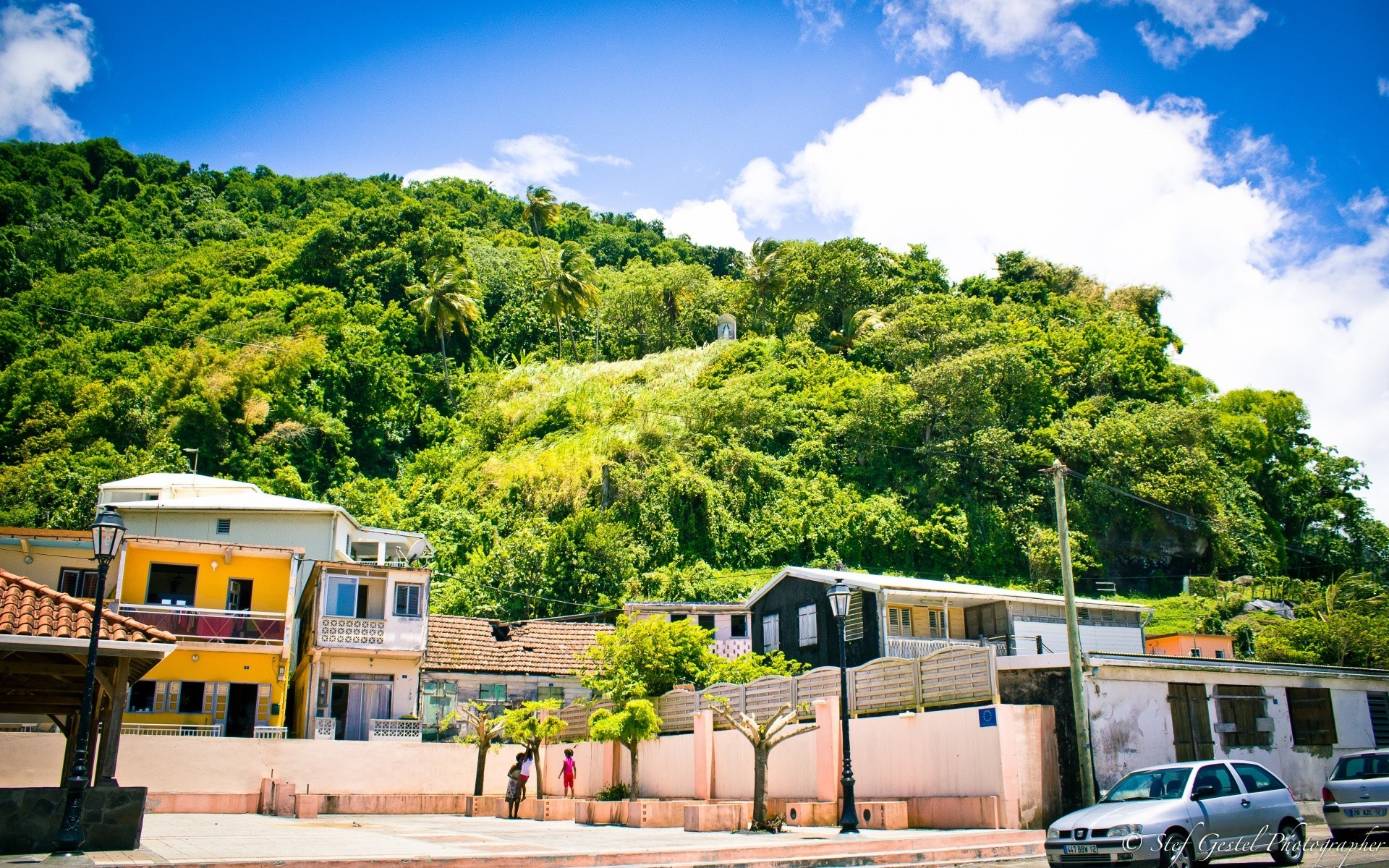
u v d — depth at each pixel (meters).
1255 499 66.38
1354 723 22.00
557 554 50.06
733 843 14.08
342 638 29.05
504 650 33.41
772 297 88.94
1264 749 19.88
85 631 12.78
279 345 69.38
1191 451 60.78
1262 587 54.88
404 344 82.31
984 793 16.38
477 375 79.31
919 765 17.84
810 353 76.31
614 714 23.58
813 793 19.14
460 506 58.22
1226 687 19.67
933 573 58.22
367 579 30.36
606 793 23.16
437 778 26.73
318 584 29.39
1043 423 64.94
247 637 28.34
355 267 89.19
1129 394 71.56
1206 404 67.50
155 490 38.66
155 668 27.28
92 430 59.41
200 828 16.81
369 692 29.61
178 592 28.97
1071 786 16.69
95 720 15.57
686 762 22.55
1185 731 18.61
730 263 134.75
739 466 60.06
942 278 97.06
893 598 28.36
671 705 24.67
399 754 26.38
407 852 12.11
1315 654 35.56
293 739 25.19
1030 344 71.19
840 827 15.67
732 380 69.44
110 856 11.33
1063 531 18.02
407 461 71.12
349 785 25.59
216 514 34.00
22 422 61.81
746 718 17.42
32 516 48.19
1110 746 17.27
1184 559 59.66
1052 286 97.88
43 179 105.75
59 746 22.06
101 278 86.06
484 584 47.59
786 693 21.25
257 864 10.65
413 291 82.69
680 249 131.75
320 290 82.62
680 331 87.88
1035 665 17.64
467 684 31.91
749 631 34.66
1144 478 59.50
